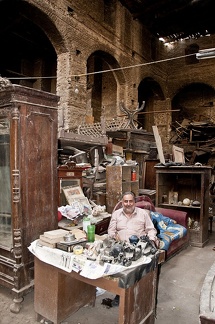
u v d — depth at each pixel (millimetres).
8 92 3051
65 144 6758
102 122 8188
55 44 10258
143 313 2633
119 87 13758
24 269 3115
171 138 16719
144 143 9773
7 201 3221
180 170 5793
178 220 5266
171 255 4758
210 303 2277
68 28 10156
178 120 17953
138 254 2537
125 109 9852
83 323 2816
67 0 10102
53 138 3527
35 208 3289
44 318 2822
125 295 2312
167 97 17453
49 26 9625
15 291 3004
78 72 10633
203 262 4629
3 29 10555
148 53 15672
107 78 14688
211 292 2496
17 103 3041
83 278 2527
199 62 16531
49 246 2777
